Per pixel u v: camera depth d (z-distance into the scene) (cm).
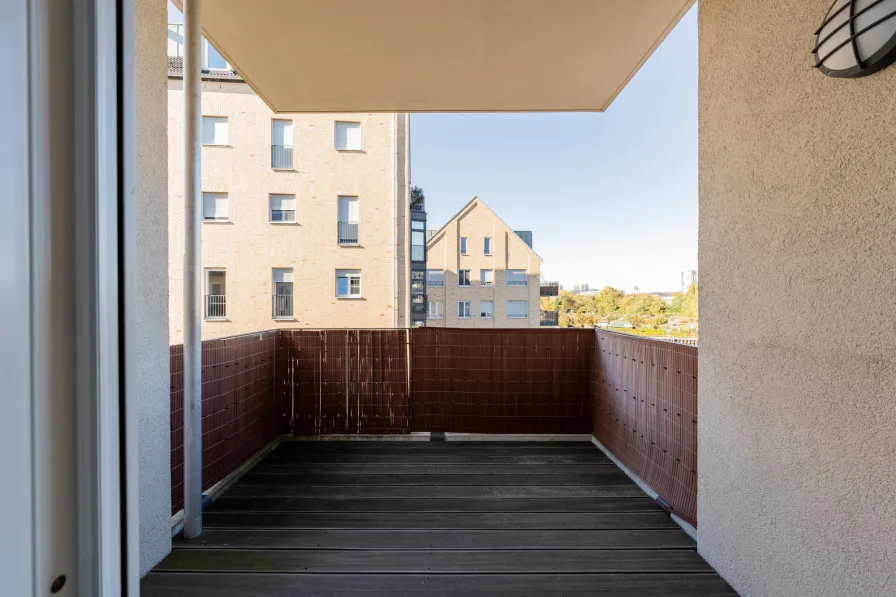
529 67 337
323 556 240
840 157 152
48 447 52
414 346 464
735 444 209
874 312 139
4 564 47
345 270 1847
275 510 295
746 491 201
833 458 154
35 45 51
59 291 54
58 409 54
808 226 166
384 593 210
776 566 182
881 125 138
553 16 274
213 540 256
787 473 175
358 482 343
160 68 238
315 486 335
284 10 268
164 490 240
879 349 138
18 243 49
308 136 1819
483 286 3175
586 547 249
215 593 209
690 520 264
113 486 58
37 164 51
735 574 209
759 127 193
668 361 299
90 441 55
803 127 168
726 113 216
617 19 277
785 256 177
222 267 1802
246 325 1811
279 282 1830
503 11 270
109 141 58
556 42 303
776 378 181
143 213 228
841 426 151
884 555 136
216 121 1797
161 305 241
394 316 1847
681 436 282
